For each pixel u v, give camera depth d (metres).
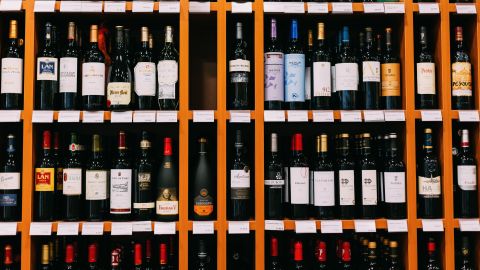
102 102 2.50
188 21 2.59
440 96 2.62
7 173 2.47
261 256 2.47
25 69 2.49
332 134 2.98
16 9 2.50
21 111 2.46
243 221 2.49
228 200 2.75
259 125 2.52
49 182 2.48
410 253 2.50
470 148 2.71
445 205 2.54
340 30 2.67
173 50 2.60
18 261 2.63
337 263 2.68
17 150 2.75
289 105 2.58
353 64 2.57
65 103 2.49
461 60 2.61
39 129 2.60
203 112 2.50
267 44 2.83
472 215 2.56
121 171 2.48
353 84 2.56
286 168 2.63
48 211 2.47
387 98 2.61
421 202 2.57
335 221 2.48
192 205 2.71
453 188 2.68
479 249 2.61
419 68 2.60
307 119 2.50
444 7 2.61
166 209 2.49
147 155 2.55
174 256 2.69
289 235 2.86
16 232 2.42
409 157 2.55
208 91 2.98
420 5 2.62
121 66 2.60
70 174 2.48
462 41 2.63
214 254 2.84
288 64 2.59
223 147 2.50
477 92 2.61
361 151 2.67
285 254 2.85
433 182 2.56
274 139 2.57
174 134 2.93
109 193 2.60
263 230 2.48
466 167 2.57
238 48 2.63
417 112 2.57
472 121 2.60
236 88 2.58
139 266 2.51
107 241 2.81
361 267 2.69
